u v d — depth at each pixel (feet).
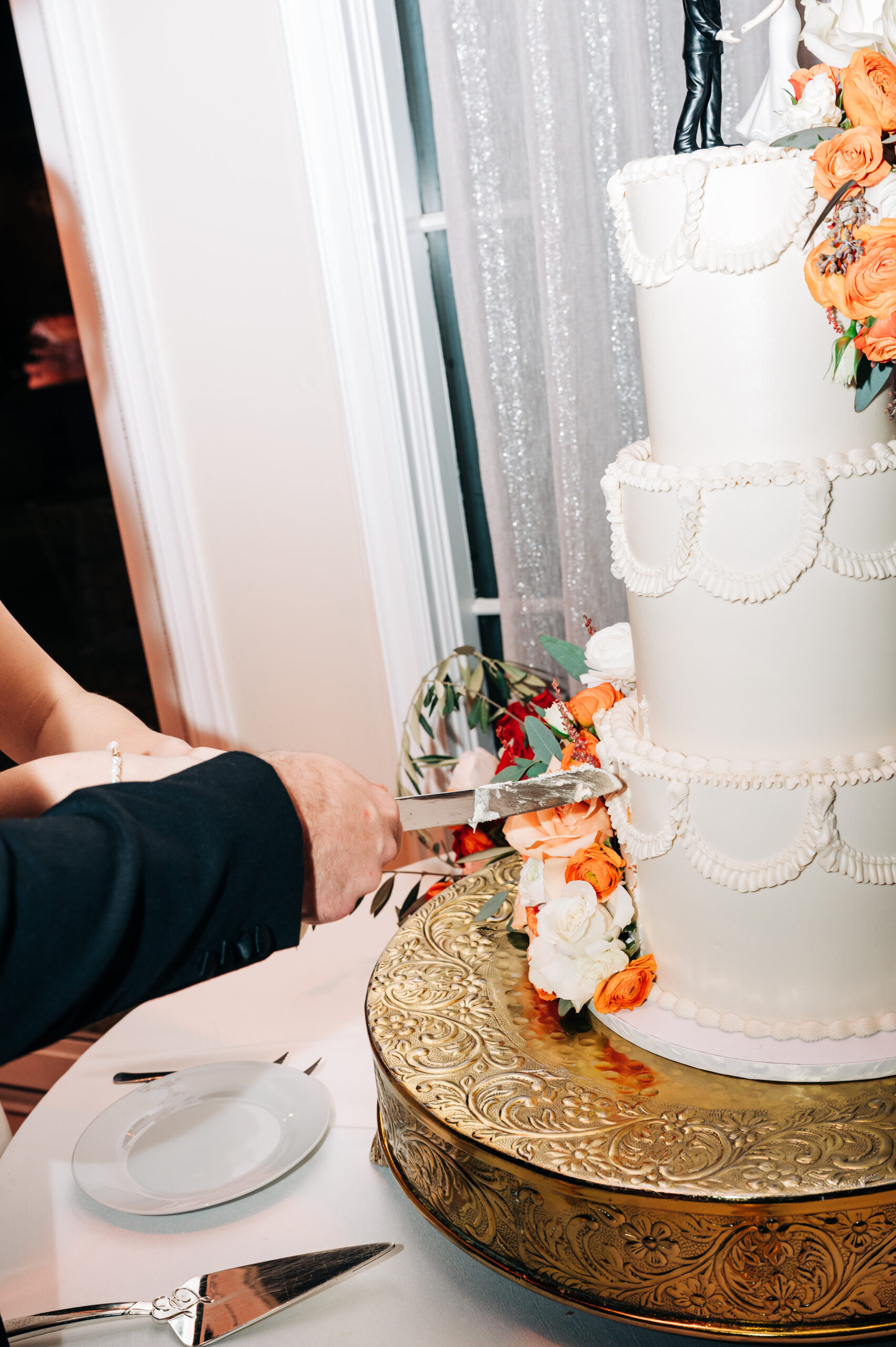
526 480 5.10
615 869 2.81
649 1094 2.46
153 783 2.22
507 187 4.74
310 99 4.91
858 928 2.43
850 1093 2.39
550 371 4.67
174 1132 3.11
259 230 5.31
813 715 2.33
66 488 8.47
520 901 3.09
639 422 4.77
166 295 5.60
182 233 5.46
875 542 2.22
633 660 2.98
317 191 5.05
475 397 5.00
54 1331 2.47
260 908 2.25
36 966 1.89
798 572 2.21
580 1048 2.70
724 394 2.23
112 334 5.71
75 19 5.23
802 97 2.15
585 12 4.34
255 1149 3.02
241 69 5.07
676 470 2.30
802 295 2.13
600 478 4.77
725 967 2.55
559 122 4.38
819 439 2.22
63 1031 2.00
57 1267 2.68
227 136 5.20
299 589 5.87
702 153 2.11
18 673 3.84
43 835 1.98
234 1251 2.68
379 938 4.24
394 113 4.99
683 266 2.19
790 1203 2.03
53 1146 3.20
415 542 5.49
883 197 1.97
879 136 1.96
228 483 5.83
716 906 2.51
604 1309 2.24
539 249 4.55
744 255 2.11
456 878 4.31
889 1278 2.10
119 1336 2.43
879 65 2.03
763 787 2.34
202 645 6.16
